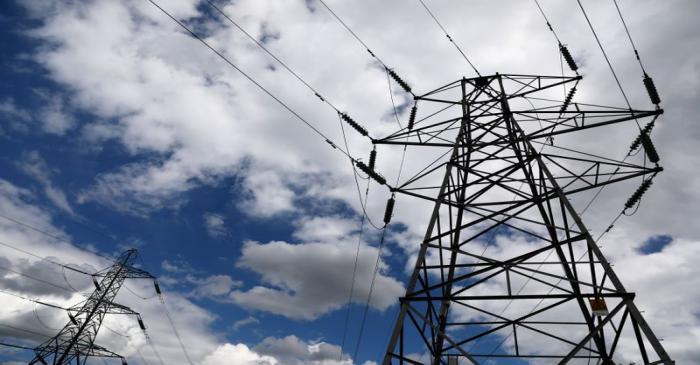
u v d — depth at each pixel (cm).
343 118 1555
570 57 1711
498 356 1103
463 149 1491
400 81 1814
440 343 1127
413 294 996
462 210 1362
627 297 870
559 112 1480
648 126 1394
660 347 787
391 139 1634
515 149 1400
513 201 1236
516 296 953
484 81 1830
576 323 1063
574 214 1048
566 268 1056
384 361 872
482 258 1069
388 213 1516
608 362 920
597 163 1366
